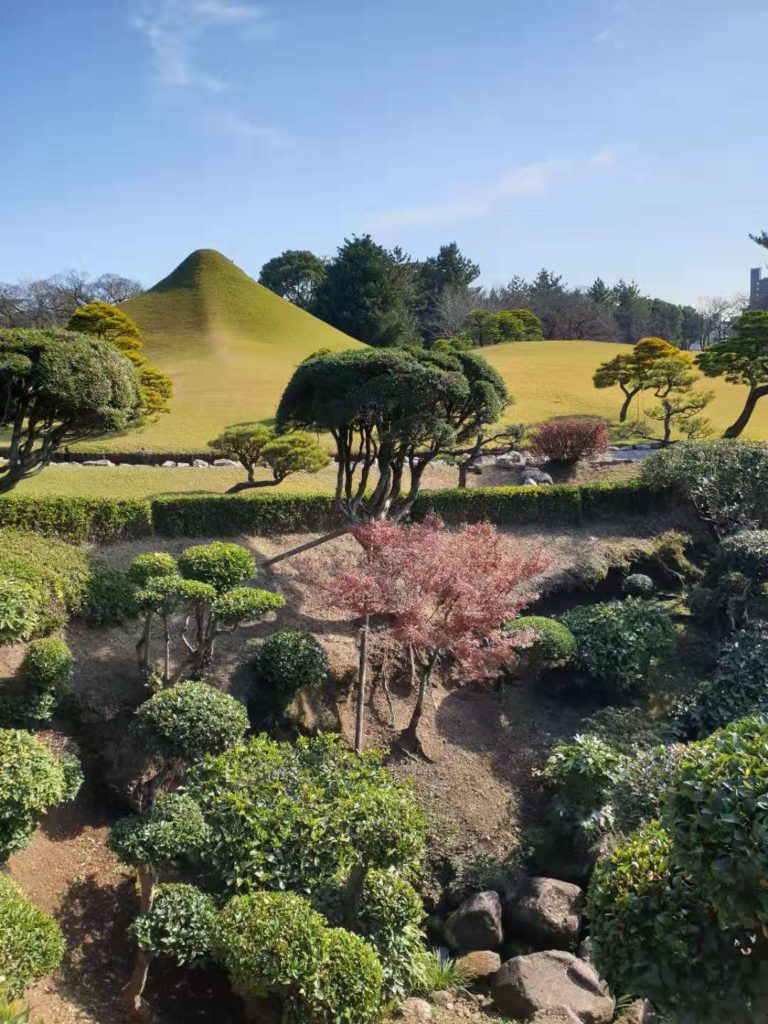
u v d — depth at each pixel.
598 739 13.45
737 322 30.84
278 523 18.56
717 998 5.66
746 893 5.14
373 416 15.41
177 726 10.07
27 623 9.99
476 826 12.44
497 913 10.81
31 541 14.51
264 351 51.91
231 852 9.15
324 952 7.56
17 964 7.07
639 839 7.19
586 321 79.56
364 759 10.84
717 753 5.63
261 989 7.40
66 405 12.09
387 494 16.81
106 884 10.05
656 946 6.11
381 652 15.08
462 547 14.11
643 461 26.19
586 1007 9.05
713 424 35.84
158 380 28.12
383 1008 8.34
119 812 11.23
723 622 17.58
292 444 20.27
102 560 15.05
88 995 8.38
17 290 61.12
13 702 10.66
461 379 15.71
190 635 14.07
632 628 16.31
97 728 11.62
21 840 8.44
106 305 29.50
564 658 15.59
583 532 21.52
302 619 15.61
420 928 10.99
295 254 82.31
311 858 9.06
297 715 13.34
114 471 22.86
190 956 8.16
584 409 38.34
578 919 10.78
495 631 13.34
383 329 62.22
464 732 14.51
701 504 21.41
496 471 27.73
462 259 81.25
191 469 24.11
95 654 12.78
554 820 12.20
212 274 62.16
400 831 9.05
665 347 33.44
